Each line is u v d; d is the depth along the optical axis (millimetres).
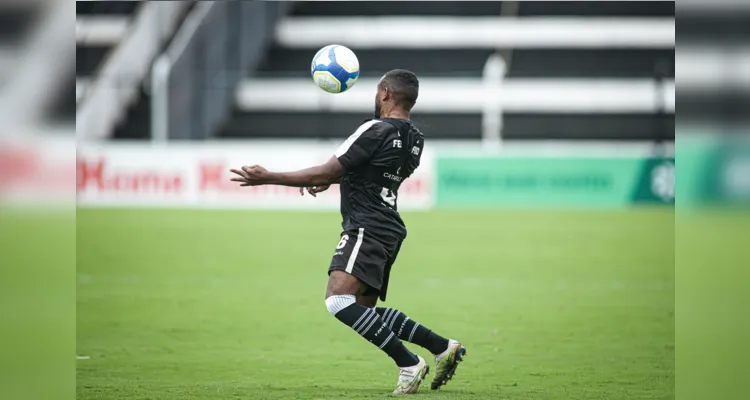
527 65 100000
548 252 48562
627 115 96625
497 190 69125
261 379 20766
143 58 85375
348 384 20203
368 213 19016
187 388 19719
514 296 34906
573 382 20516
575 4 101875
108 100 82688
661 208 69188
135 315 30234
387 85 19516
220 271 41562
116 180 68500
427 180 68625
